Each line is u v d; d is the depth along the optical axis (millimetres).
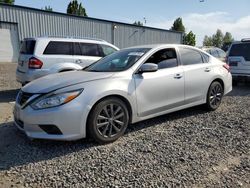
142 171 3498
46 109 3967
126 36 31109
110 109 4398
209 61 6312
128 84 4602
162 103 5152
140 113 4820
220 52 19859
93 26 28125
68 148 4211
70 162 3760
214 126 5273
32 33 24469
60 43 8250
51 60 7984
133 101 4660
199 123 5469
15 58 23969
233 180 3295
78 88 4129
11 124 5422
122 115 4539
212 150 4141
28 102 4121
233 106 6977
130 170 3525
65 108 3973
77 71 5176
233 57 10211
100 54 9078
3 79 12430
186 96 5613
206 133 4883
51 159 3854
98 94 4203
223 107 6848
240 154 4012
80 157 3910
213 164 3691
